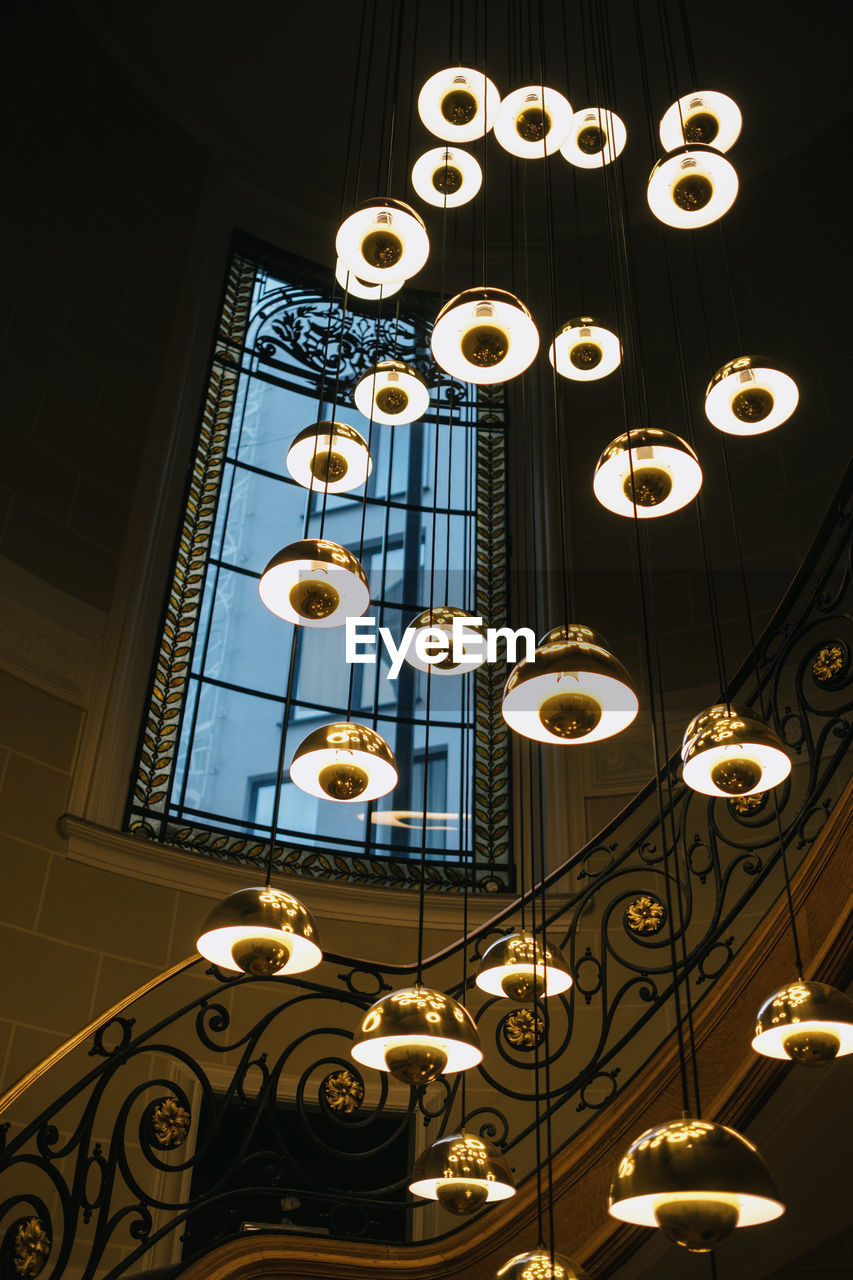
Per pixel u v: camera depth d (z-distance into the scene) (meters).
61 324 7.61
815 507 7.88
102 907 6.35
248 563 8.09
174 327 8.36
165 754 7.07
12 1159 3.73
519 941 3.24
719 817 7.01
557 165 9.68
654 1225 2.06
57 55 8.24
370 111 9.30
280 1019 6.54
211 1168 6.10
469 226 9.80
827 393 8.22
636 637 8.01
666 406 8.81
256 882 6.87
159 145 8.91
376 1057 2.45
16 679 6.50
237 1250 3.96
